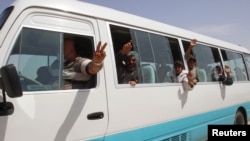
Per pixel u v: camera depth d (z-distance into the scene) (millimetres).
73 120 3316
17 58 2977
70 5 3566
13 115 2832
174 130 5039
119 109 3908
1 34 2902
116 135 3836
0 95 2779
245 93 8547
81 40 3641
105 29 3955
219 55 7434
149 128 4422
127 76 4195
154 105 4578
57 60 3340
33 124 2971
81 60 3537
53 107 3152
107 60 3875
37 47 3162
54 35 3326
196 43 6375
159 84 4805
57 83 3293
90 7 3873
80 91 3447
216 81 6914
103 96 3703
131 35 4453
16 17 3018
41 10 3227
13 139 2814
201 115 5992
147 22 4938
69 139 3262
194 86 5812
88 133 3467
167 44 5328
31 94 3012
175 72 5395
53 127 3129
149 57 4762
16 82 2471
